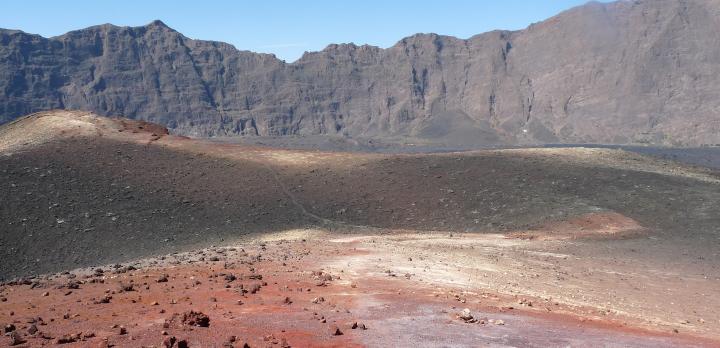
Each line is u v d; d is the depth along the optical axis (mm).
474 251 47094
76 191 63188
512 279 36406
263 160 83625
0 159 68875
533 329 23312
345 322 22688
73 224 55688
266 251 43312
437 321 23516
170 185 69938
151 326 21250
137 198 64188
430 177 76562
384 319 23484
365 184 74938
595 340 22188
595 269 43281
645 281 40250
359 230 60031
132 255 50125
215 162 81000
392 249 45406
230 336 19828
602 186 71875
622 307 31344
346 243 49219
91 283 30625
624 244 53562
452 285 32156
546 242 53625
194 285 29047
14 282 32469
